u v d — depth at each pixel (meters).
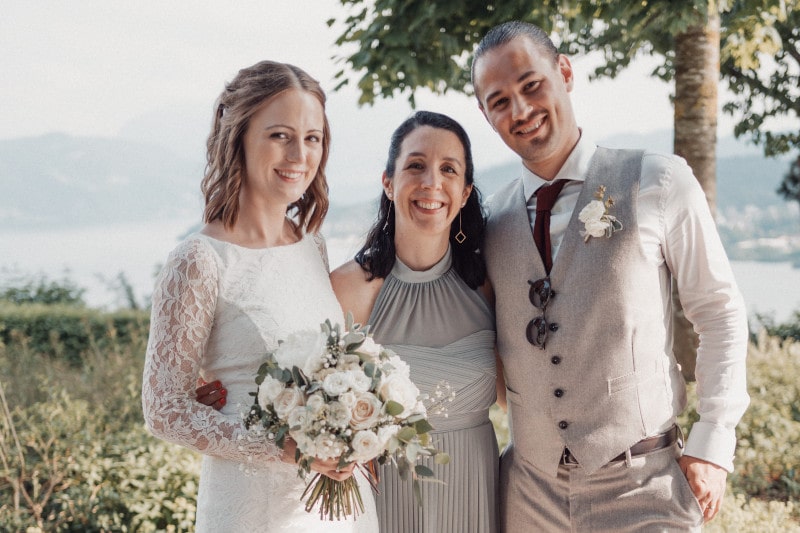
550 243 2.36
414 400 1.87
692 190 2.26
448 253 2.51
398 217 2.43
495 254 2.44
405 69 5.34
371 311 2.50
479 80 2.37
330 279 2.47
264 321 2.03
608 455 2.23
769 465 4.82
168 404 1.92
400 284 2.48
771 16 5.38
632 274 2.23
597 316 2.24
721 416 2.25
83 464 4.09
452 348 2.44
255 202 2.13
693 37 5.16
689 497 2.23
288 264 2.14
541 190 2.40
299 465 1.87
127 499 3.89
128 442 4.36
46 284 13.52
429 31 5.30
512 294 2.38
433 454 2.35
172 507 3.83
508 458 2.51
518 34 2.32
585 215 2.25
